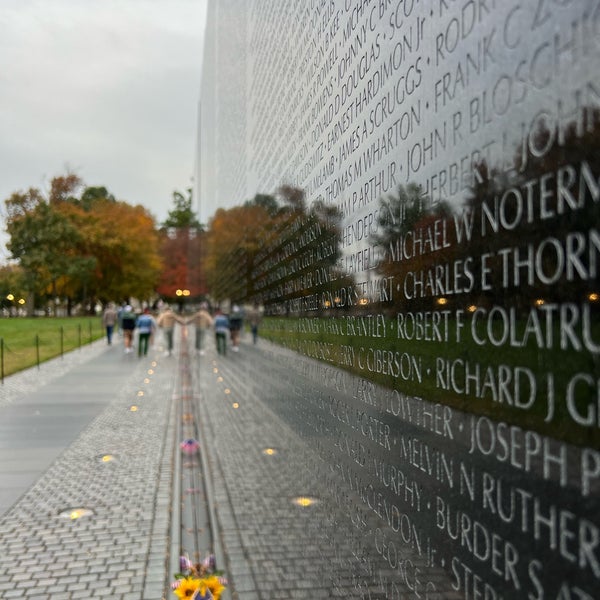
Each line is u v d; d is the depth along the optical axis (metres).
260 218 6.59
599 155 1.14
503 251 1.48
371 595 2.53
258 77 6.77
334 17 3.32
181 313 62.34
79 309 77.94
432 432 1.91
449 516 1.78
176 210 94.50
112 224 63.00
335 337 3.21
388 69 2.39
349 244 2.95
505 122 1.49
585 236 1.18
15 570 4.72
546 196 1.31
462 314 1.70
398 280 2.24
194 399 12.23
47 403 12.50
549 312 1.29
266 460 5.70
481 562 1.58
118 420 10.73
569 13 1.24
